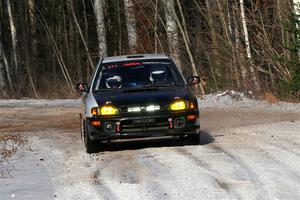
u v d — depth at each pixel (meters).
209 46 64.75
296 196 16.58
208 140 27.45
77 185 19.23
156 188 18.12
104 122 24.88
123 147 26.97
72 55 104.69
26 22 103.31
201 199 16.66
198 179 18.92
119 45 94.25
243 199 16.47
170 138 27.14
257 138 27.02
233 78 60.59
